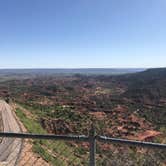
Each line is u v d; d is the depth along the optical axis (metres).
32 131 25.14
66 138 4.00
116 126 51.38
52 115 56.72
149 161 4.33
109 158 4.61
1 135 4.17
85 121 52.06
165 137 32.69
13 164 10.02
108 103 94.62
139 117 67.62
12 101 62.66
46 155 12.31
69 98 110.44
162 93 115.81
